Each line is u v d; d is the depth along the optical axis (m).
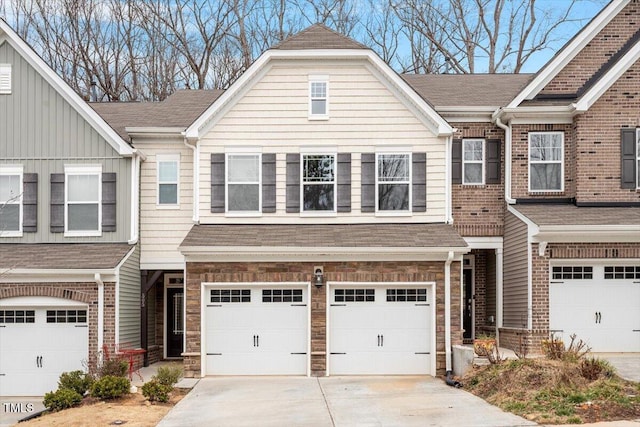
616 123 21.03
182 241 20.27
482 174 22.11
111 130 21.36
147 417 14.35
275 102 20.92
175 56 38.66
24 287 19.73
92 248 20.97
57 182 21.33
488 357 17.33
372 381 18.25
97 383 16.20
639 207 20.92
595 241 19.81
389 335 19.39
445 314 19.14
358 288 19.45
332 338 19.38
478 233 22.00
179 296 24.00
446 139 20.88
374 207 20.78
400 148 20.88
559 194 21.45
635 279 20.28
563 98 21.95
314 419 13.62
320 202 20.84
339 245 19.00
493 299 22.92
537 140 21.64
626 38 22.12
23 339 20.00
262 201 20.78
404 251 18.98
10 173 21.36
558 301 20.19
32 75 21.45
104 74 37.94
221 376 19.20
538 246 19.72
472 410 14.05
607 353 19.98
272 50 20.67
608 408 13.19
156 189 22.12
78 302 19.78
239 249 18.86
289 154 20.88
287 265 19.27
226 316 19.38
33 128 21.38
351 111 20.91
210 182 20.83
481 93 23.75
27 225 21.25
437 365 19.00
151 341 23.41
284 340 19.34
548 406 13.52
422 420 13.30
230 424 13.44
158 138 22.23
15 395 19.83
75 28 37.41
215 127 20.95
